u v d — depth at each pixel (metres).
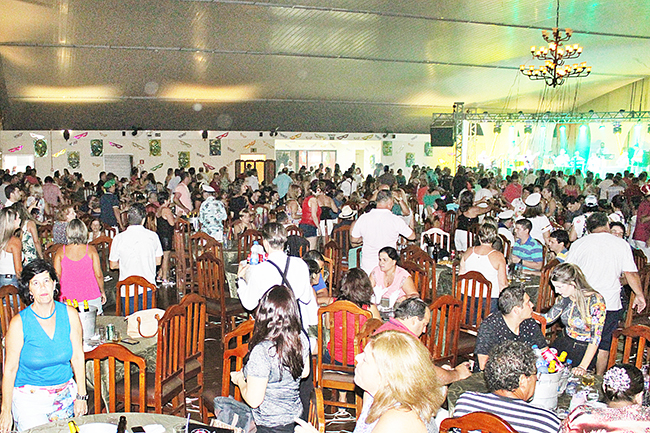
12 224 5.02
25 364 2.99
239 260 7.33
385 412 1.98
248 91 17.11
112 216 10.47
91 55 13.89
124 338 4.03
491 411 2.54
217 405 2.69
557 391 2.87
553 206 9.28
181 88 16.39
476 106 21.08
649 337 3.49
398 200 7.73
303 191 13.27
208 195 8.33
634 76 19.64
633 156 20.36
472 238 7.54
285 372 2.70
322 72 16.25
